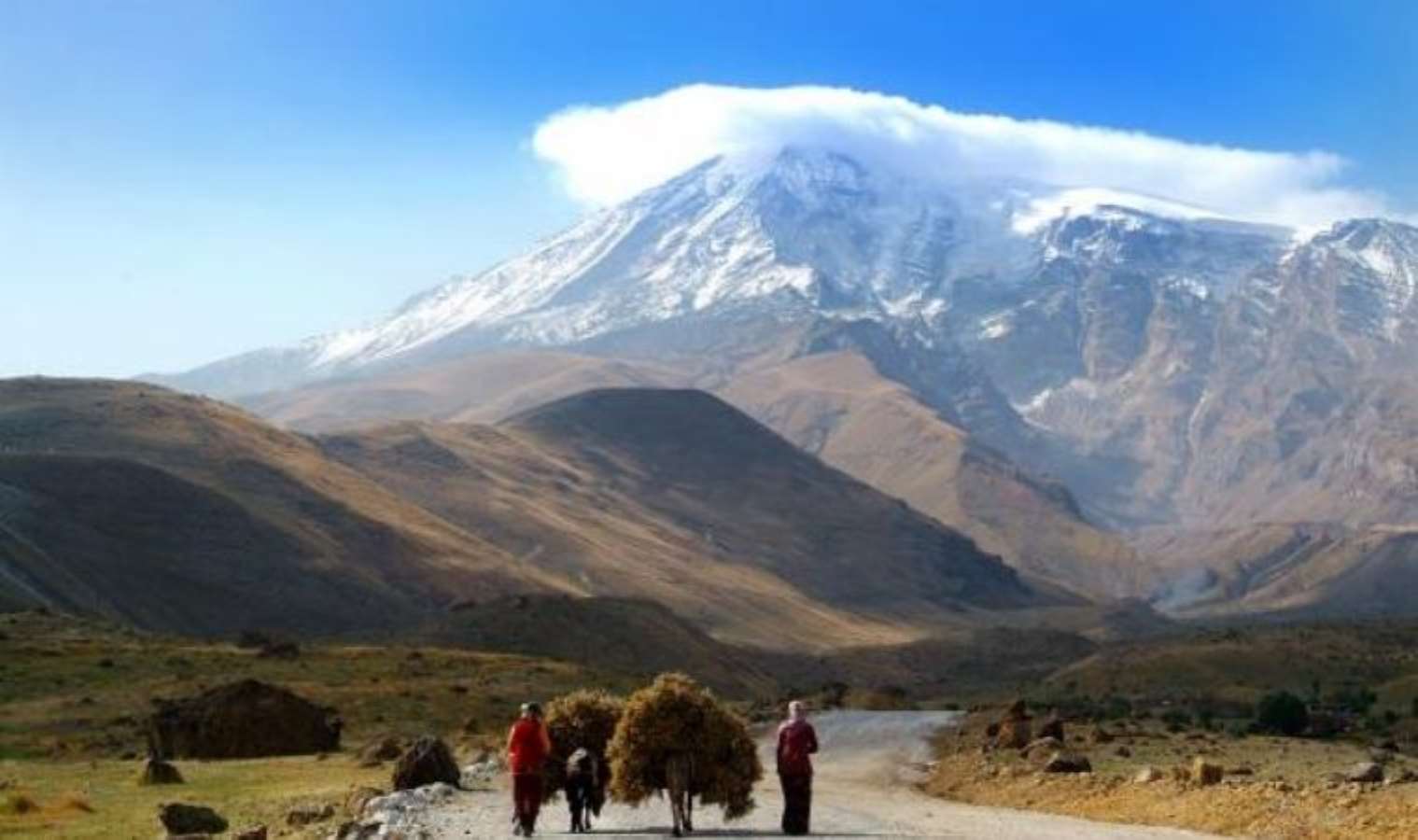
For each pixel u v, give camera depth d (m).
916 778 53.91
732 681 175.75
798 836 33.97
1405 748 65.69
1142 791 40.91
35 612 131.00
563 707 37.84
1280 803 36.38
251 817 42.19
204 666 104.31
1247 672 145.50
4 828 41.97
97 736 79.38
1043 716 76.31
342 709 91.00
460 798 42.56
